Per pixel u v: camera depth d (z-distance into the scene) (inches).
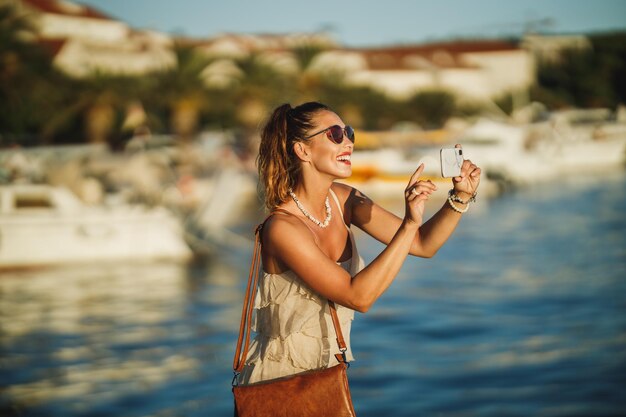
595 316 535.5
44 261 805.9
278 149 118.0
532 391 371.9
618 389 369.4
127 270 792.9
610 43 3459.6
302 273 110.0
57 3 2566.4
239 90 1967.3
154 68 1962.4
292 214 117.8
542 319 532.7
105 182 958.4
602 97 3329.2
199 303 633.6
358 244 981.2
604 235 999.0
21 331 538.6
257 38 3159.5
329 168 115.6
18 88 1513.3
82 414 358.3
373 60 3115.2
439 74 3088.1
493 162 1674.5
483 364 420.8
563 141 2156.7
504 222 1186.0
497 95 3004.4
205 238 912.9
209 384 400.5
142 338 510.9
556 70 3469.5
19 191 807.1
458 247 936.9
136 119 1521.9
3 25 1528.1
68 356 466.3
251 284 119.0
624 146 2203.5
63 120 1603.1
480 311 563.8
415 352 451.2
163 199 966.4
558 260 811.4
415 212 106.8
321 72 2301.9
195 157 1497.3
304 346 116.2
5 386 404.2
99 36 2566.4
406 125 2485.2
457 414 343.9
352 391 379.2
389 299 617.3
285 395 111.9
